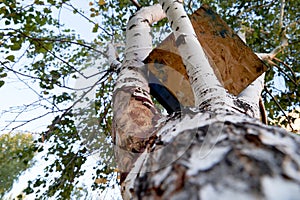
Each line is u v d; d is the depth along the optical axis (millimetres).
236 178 420
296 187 391
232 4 4629
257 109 1493
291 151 458
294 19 4566
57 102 3615
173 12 1098
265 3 4629
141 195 499
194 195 421
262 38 4090
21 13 3248
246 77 1651
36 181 3627
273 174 412
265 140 488
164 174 493
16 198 3572
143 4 4520
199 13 1592
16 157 3539
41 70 3637
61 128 3525
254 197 388
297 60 4477
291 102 4258
